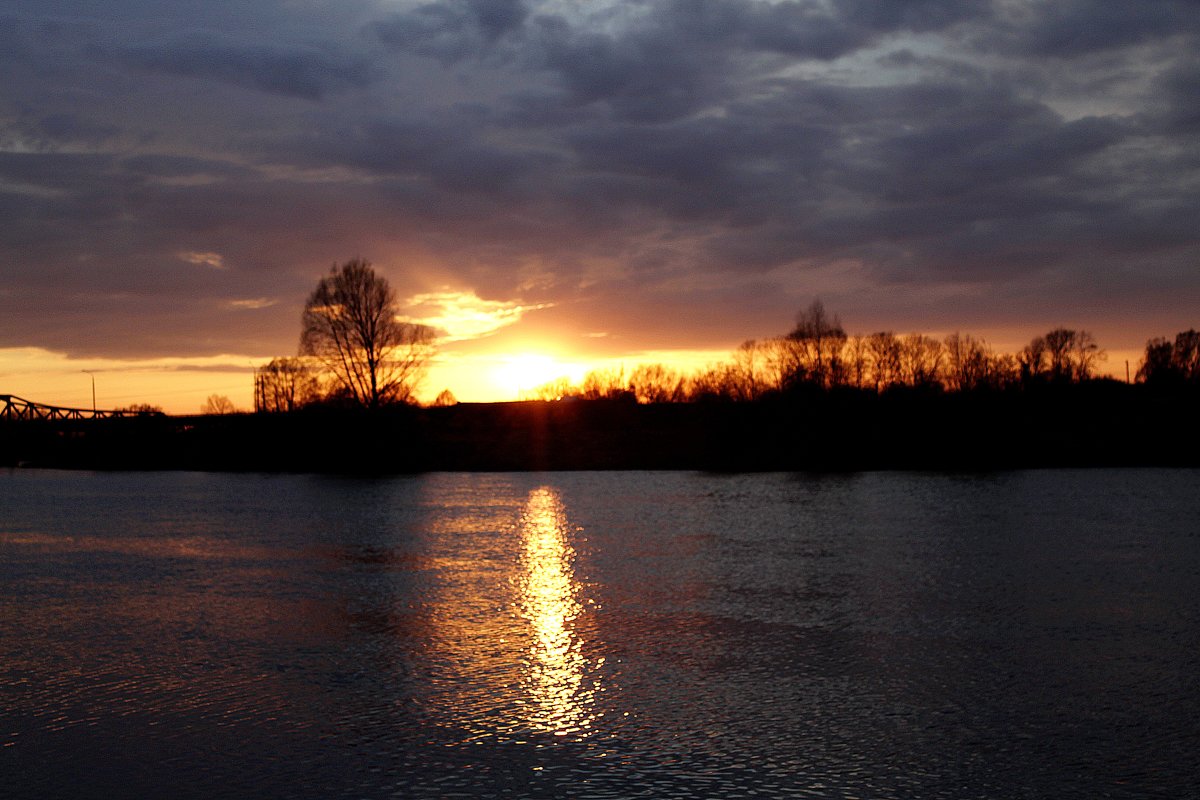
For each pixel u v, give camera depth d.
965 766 17.30
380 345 111.06
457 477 97.25
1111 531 48.72
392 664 24.00
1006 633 26.95
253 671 23.45
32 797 16.33
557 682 22.39
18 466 131.88
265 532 52.56
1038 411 119.50
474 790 16.48
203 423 134.50
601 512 61.59
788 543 45.62
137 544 47.81
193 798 16.23
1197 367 162.12
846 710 20.31
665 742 18.55
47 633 27.55
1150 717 19.75
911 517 55.97
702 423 125.00
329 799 16.17
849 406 117.69
